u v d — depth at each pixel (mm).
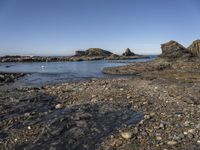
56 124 10703
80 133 9672
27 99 15852
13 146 8617
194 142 8422
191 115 11555
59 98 16266
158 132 9500
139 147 8227
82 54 152250
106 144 8602
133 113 12289
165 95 16422
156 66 36562
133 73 35750
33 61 114750
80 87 21219
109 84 22953
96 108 13211
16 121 11320
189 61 37844
